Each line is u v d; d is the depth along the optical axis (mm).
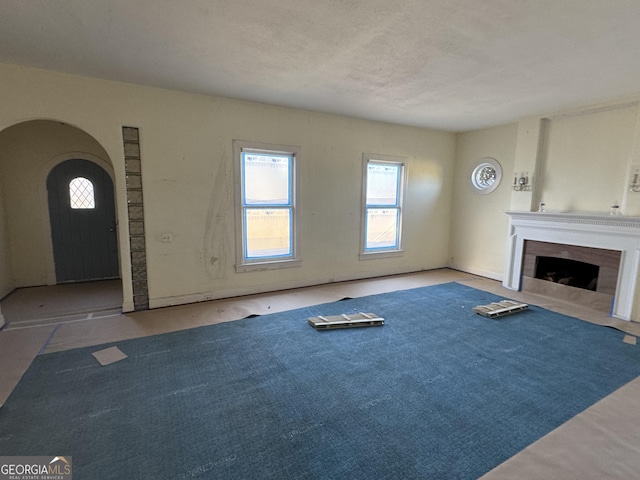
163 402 2115
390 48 2537
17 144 4387
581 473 1604
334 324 3316
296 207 4551
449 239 6176
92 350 2783
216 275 4125
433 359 2730
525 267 4719
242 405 2102
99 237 4996
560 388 2334
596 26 2164
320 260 4883
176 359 2658
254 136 4125
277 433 1861
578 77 3096
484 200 5500
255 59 2770
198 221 3928
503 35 2311
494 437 1852
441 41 2410
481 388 2326
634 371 2574
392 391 2277
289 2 1940
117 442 1771
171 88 3572
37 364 2543
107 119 3357
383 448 1759
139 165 3555
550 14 2031
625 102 3713
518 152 4781
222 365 2580
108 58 2783
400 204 5535
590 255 4020
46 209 4645
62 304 3922
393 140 5254
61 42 2488
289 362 2648
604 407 2125
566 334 3266
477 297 4418
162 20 2162
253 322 3445
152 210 3666
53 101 3131
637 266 3588
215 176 3955
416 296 4426
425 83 3309
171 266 3842
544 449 1761
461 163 5863
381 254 5430
